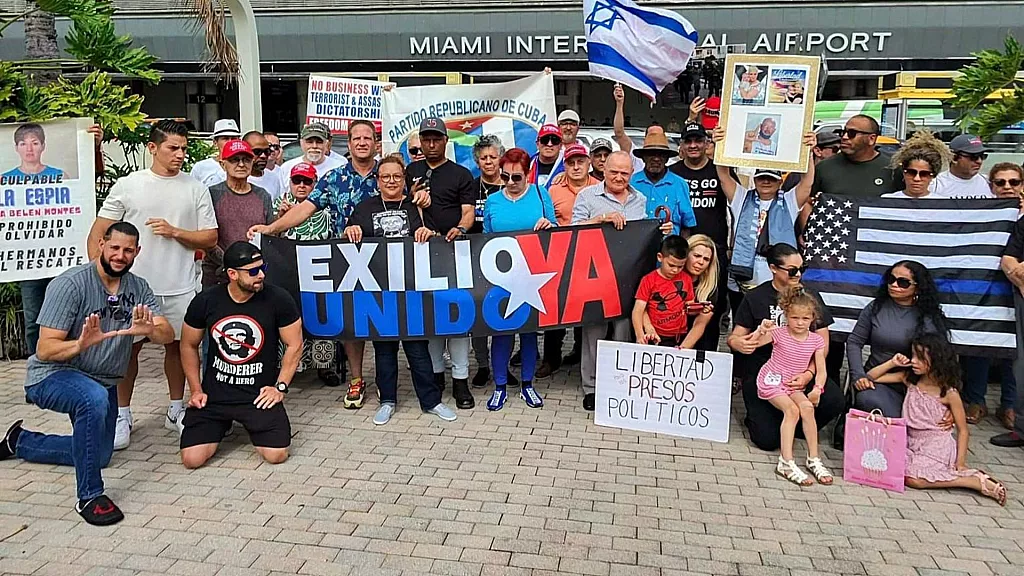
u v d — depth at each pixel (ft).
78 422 12.89
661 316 17.79
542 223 18.13
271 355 15.64
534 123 25.84
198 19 25.05
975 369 18.44
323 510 13.46
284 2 52.65
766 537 12.76
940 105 42.98
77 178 18.70
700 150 20.06
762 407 16.29
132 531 12.66
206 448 15.15
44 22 23.39
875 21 49.44
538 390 20.34
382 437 16.88
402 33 52.37
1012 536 12.88
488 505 13.71
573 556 12.09
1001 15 48.47
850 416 14.85
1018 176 18.19
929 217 17.58
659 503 13.91
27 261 18.44
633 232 18.30
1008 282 17.11
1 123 18.08
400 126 25.98
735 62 17.70
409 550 12.19
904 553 12.31
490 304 18.12
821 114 40.50
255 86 27.07
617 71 21.40
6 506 13.43
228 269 15.12
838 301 17.89
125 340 14.29
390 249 17.93
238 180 18.83
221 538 12.47
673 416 17.16
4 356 22.57
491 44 52.21
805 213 19.40
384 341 18.04
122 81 58.49
